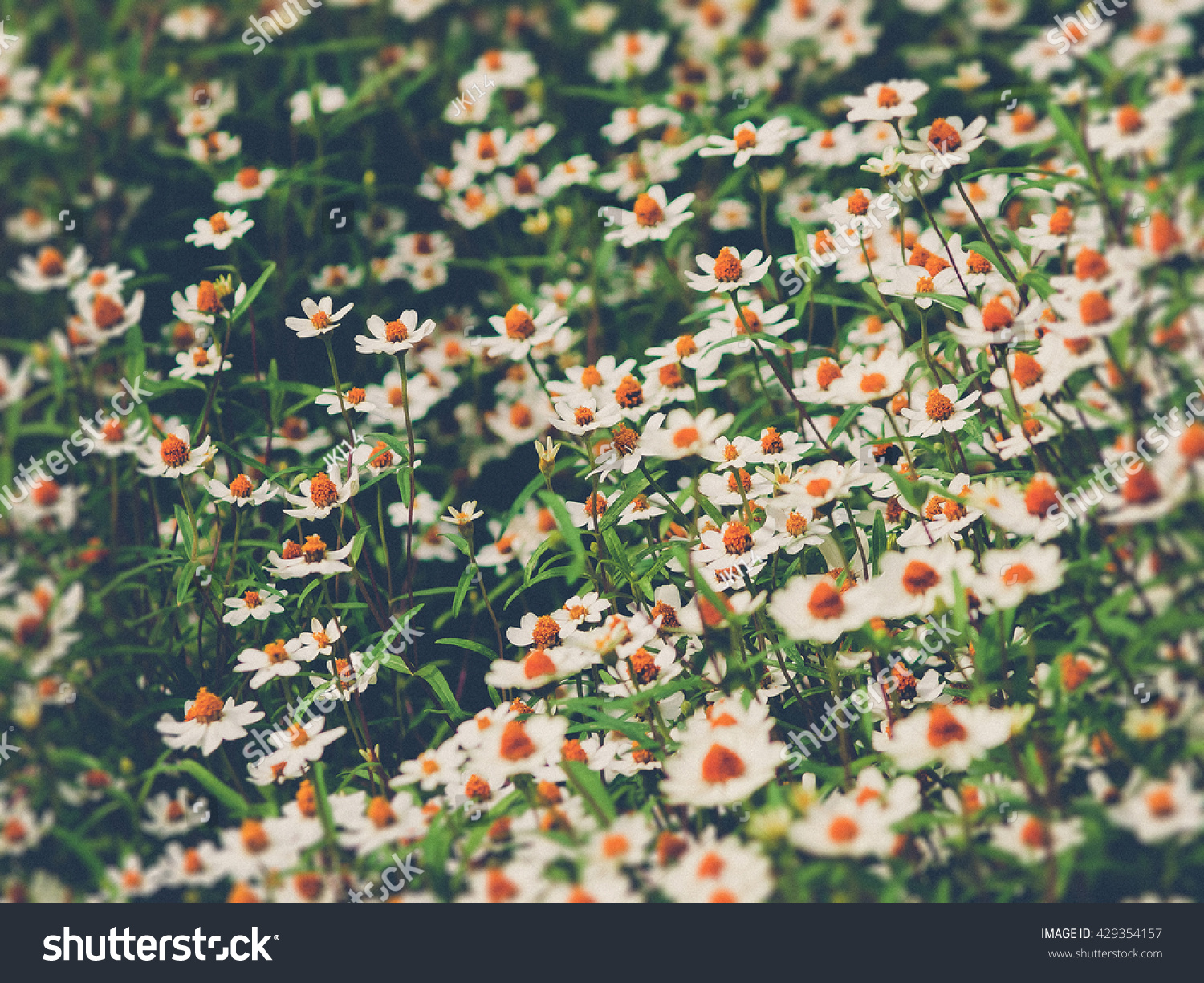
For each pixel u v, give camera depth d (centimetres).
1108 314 180
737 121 208
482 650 188
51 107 213
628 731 182
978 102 210
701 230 212
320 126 209
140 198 212
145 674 190
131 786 188
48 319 208
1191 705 179
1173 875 176
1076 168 194
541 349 201
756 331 192
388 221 213
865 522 191
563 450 199
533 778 182
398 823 181
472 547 191
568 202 213
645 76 224
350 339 206
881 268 194
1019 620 185
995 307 185
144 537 198
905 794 177
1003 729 178
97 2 223
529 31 227
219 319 196
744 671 183
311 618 192
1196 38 200
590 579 189
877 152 207
